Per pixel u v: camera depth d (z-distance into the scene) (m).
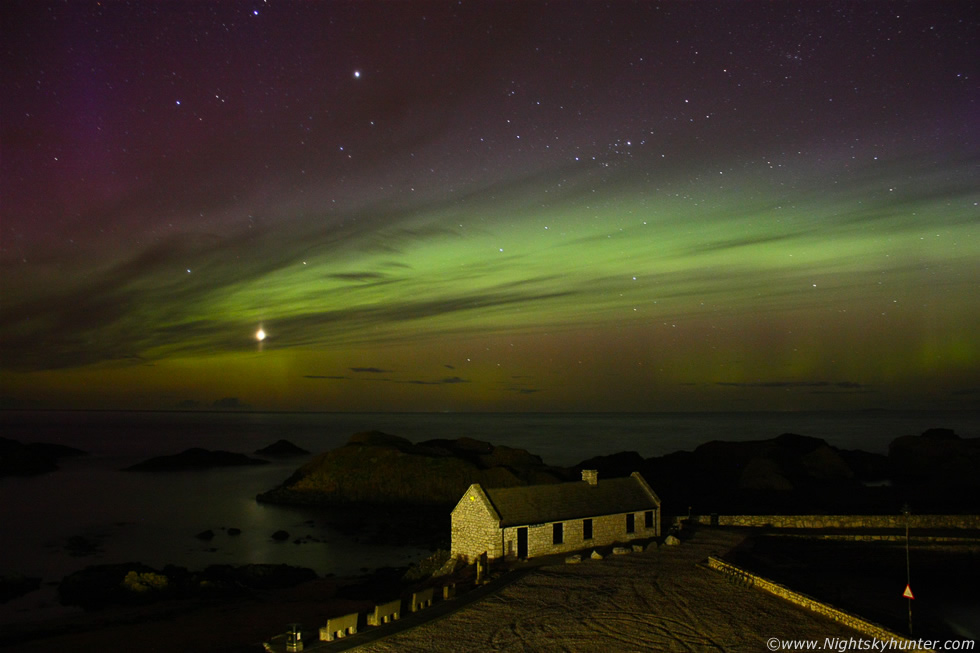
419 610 29.59
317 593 45.94
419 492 87.50
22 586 50.00
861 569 41.84
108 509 88.56
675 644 24.97
